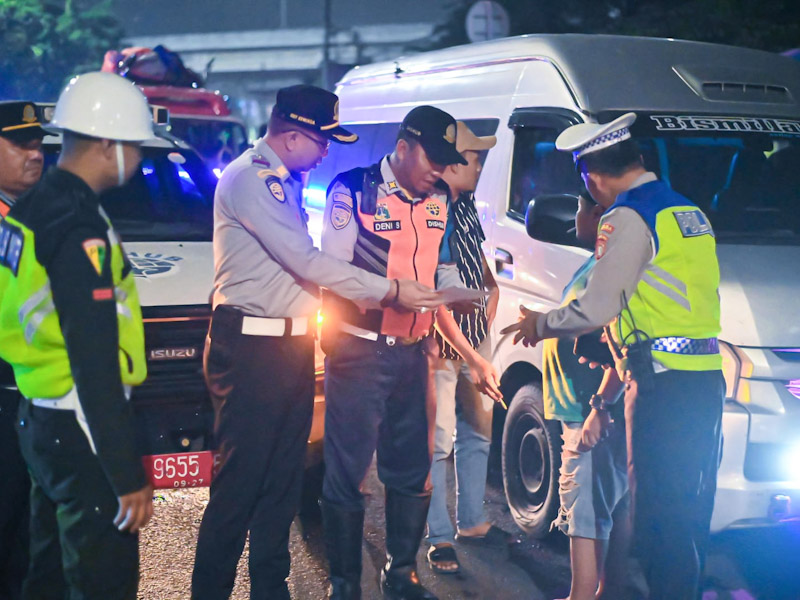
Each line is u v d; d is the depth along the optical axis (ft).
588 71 16.52
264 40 195.83
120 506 9.02
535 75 17.16
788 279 14.17
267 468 12.17
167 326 14.17
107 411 8.80
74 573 9.38
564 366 12.77
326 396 12.94
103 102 9.12
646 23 40.40
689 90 16.80
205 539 12.11
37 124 12.49
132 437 8.98
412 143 12.07
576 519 12.80
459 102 19.15
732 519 13.25
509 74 17.88
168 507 16.34
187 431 14.23
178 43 203.21
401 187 12.41
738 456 13.20
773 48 37.63
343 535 12.94
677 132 15.96
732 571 14.53
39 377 9.14
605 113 15.93
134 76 44.73
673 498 11.30
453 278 13.56
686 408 11.14
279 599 12.58
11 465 11.09
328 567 14.60
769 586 14.11
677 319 11.08
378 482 18.12
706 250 11.18
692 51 17.67
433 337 13.65
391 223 12.41
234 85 199.21
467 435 15.26
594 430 12.37
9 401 11.00
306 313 11.93
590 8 45.57
